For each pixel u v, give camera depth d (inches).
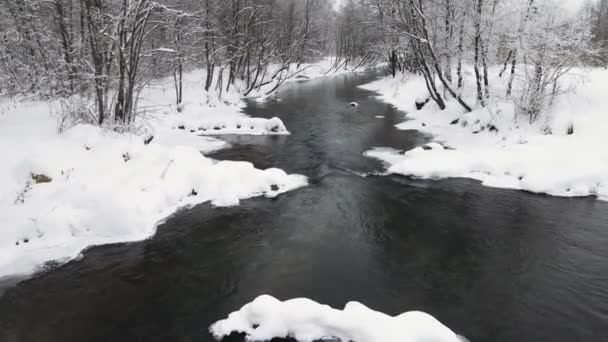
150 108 872.9
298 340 218.7
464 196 453.1
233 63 1249.4
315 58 2650.1
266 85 1569.9
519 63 698.8
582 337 226.1
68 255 313.3
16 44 768.3
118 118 565.0
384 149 654.5
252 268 304.2
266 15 1389.0
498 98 720.3
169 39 946.7
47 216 330.3
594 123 542.3
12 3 760.3
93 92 594.9
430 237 358.0
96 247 328.8
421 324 211.6
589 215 394.9
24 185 358.3
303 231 368.8
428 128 796.0
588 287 277.0
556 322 239.9
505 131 623.5
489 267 305.9
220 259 317.1
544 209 412.2
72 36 743.1
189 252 327.0
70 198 355.6
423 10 846.5
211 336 226.8
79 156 414.9
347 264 311.4
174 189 421.1
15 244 310.8
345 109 1077.1
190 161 472.4
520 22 663.1
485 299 264.7
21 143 428.1
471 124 721.6
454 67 1032.2
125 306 256.2
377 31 1732.3
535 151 520.1
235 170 477.1
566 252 327.0
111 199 356.8
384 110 1056.2
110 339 226.2
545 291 272.8
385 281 287.7
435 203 434.6
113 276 289.9
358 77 2169.0
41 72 724.7
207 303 259.8
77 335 229.6
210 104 1046.4
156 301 261.6
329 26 2748.5
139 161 438.6
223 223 382.0
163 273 295.1
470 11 713.0
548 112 599.8
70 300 262.1
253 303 233.0
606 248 332.5
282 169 548.1
